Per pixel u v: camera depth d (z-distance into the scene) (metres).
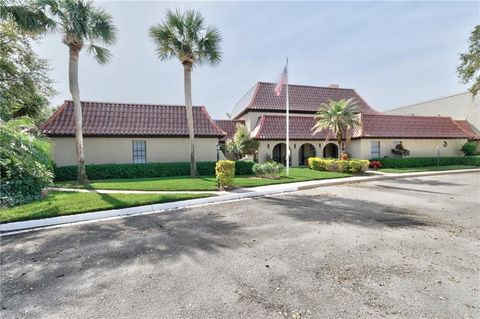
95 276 3.79
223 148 22.09
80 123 12.41
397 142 22.53
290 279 3.63
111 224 6.61
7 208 7.72
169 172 16.61
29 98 16.95
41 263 4.28
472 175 17.30
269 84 28.94
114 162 16.80
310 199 9.59
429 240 5.21
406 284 3.47
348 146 23.19
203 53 14.13
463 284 3.48
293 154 23.27
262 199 9.67
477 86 22.20
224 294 3.25
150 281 3.62
